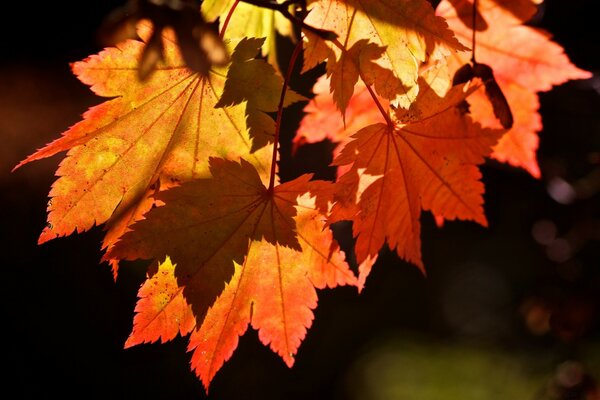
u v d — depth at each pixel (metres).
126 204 0.52
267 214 0.51
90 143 0.51
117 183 0.52
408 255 0.54
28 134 1.35
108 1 1.25
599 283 0.93
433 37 0.50
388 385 2.80
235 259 0.51
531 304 1.00
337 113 0.58
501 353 2.47
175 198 0.50
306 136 0.59
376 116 0.58
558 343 1.07
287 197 0.51
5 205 1.46
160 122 0.51
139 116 0.51
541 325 0.99
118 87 0.51
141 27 0.49
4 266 1.54
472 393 2.53
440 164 0.53
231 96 0.50
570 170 0.97
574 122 0.96
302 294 0.52
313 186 0.51
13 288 1.55
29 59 1.28
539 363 1.33
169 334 0.51
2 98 1.29
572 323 0.92
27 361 1.57
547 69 0.57
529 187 1.01
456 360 2.88
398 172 0.53
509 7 0.56
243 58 0.50
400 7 0.50
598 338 1.46
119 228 0.52
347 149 0.52
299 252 0.52
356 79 0.50
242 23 0.54
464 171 0.53
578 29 0.85
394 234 0.53
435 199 0.54
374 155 0.52
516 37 0.57
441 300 2.77
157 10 0.43
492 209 1.12
